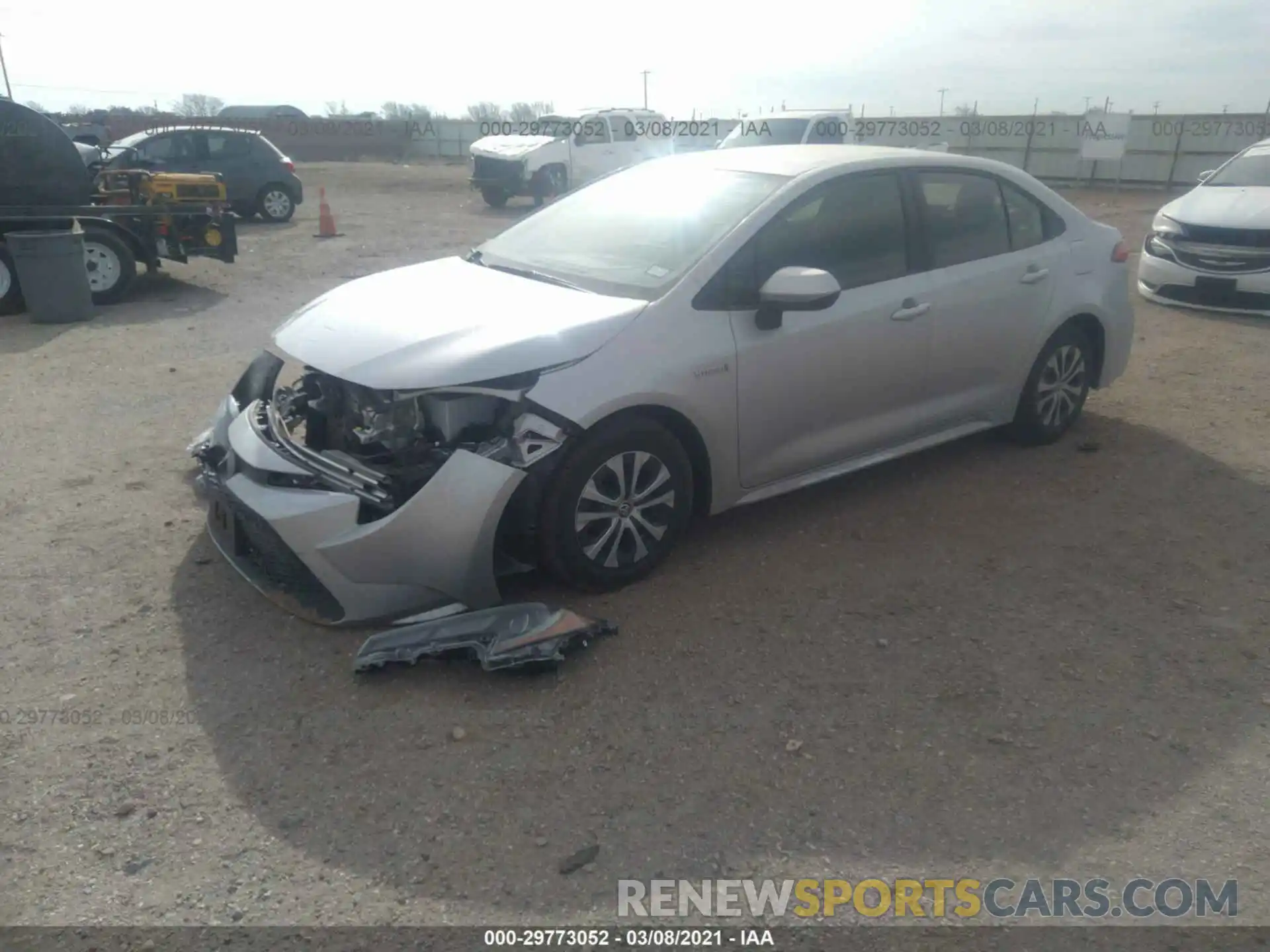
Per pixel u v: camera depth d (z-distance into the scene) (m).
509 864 2.74
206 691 3.49
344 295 4.50
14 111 9.89
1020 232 5.45
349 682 3.55
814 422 4.61
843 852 2.80
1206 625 4.02
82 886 2.64
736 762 3.16
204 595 4.12
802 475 4.69
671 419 4.12
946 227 5.08
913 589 4.27
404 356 3.73
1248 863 2.78
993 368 5.36
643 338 3.98
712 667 3.67
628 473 4.03
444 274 4.70
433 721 3.35
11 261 9.80
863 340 4.64
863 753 3.21
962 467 5.65
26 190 10.16
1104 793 3.05
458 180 29.06
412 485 3.67
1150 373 7.57
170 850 2.77
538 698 3.47
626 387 3.87
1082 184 28.91
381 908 2.59
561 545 3.90
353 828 2.87
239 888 2.65
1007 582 4.35
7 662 3.63
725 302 4.22
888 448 5.05
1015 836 2.87
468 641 3.58
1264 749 3.26
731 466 4.36
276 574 3.82
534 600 4.07
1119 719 3.40
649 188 5.01
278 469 3.75
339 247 14.73
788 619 4.00
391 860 2.75
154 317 9.76
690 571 4.38
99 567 4.35
